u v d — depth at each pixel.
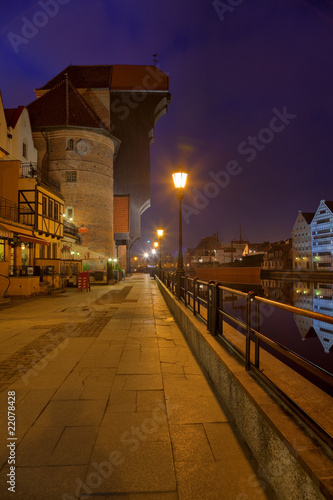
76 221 35.88
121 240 48.69
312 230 81.12
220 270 54.53
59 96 38.22
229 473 2.46
